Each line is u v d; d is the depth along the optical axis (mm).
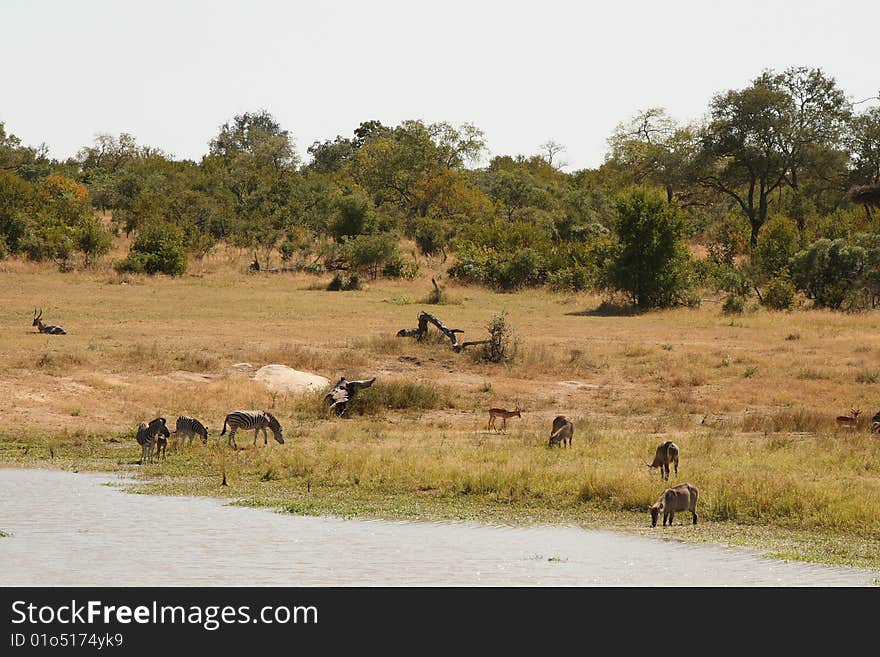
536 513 28516
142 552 23453
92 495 30469
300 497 30656
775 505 28609
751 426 47625
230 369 58406
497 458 36094
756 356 68062
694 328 85438
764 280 113875
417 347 68000
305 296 103750
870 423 47156
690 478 32094
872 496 29344
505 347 67250
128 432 43906
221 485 32469
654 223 103562
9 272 112125
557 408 54469
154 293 100062
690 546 24734
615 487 30578
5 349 57500
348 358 62875
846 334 80812
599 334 80062
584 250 124562
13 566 22391
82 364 55500
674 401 55375
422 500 30312
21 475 34094
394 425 47500
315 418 49281
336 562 22875
